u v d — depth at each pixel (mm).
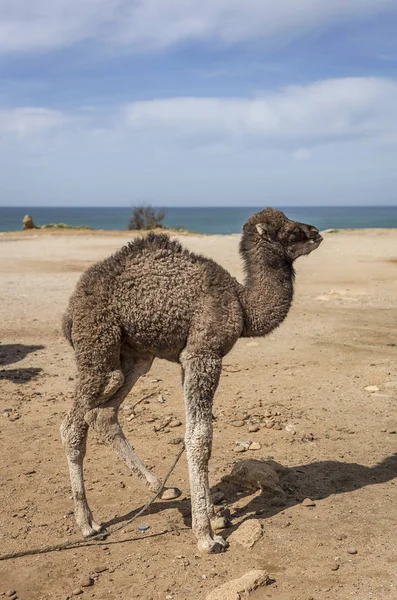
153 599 4363
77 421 5230
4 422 7820
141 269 5070
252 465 6145
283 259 5523
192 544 5086
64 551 5062
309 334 12500
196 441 4977
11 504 5828
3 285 18938
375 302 16016
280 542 5016
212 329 5035
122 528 5332
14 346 11516
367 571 4570
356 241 32750
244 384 9398
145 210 50688
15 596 4465
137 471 5602
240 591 4270
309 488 6027
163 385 9430
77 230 45719
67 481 6273
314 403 8531
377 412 8156
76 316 5133
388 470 6410
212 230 90062
